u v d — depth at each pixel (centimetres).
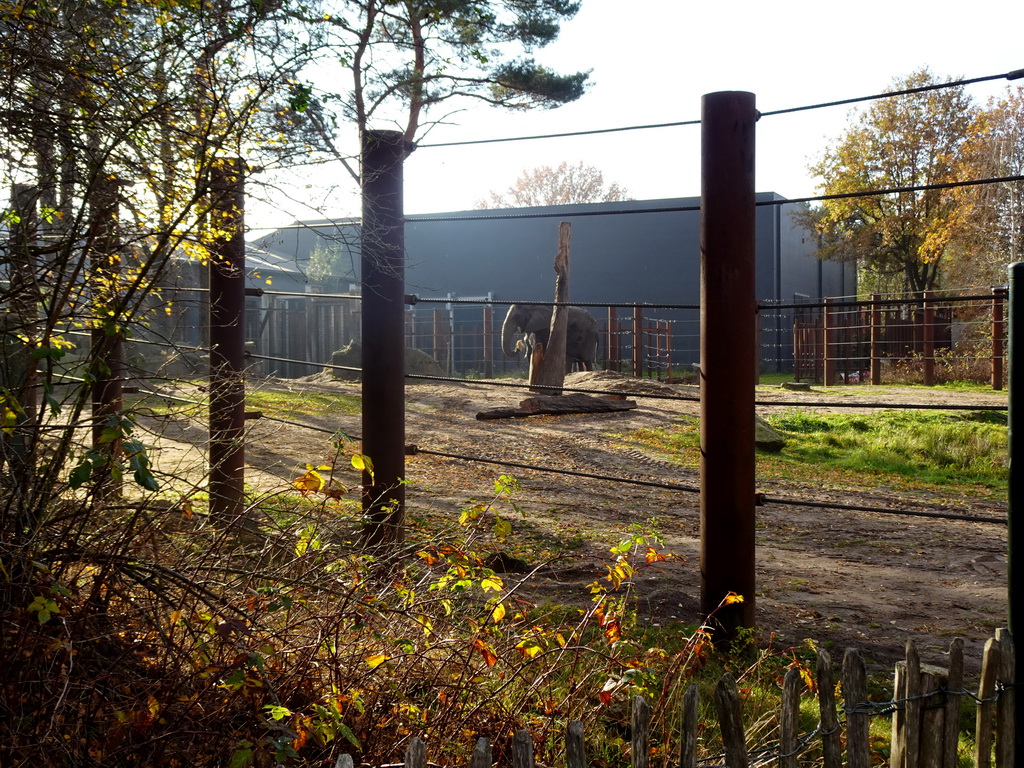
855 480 1291
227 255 632
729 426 458
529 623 373
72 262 397
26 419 338
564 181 6944
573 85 1875
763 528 922
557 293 2180
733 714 232
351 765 188
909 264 4147
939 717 267
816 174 4272
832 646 529
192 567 325
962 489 1229
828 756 254
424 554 345
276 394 1659
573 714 330
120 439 291
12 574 291
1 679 269
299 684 296
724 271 455
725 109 450
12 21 384
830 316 2961
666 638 482
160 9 404
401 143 577
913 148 4000
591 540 795
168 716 273
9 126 393
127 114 388
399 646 320
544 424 1698
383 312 580
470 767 202
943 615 613
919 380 2789
